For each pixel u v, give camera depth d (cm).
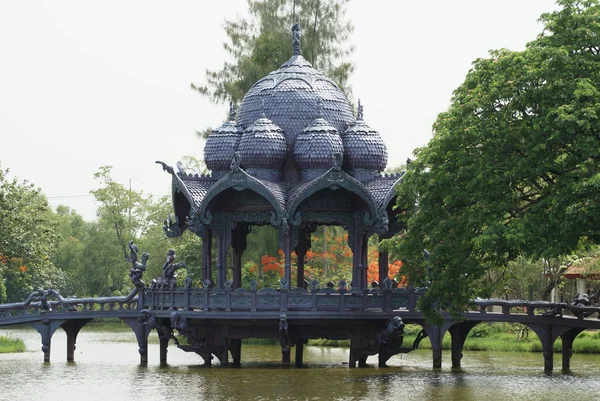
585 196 3641
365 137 5122
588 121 3653
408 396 3853
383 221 4916
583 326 4825
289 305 4772
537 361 5500
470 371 4841
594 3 3956
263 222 5512
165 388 4138
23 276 7856
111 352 6281
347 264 8350
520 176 3869
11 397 3919
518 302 4947
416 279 4559
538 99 3881
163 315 5016
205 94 7594
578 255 6944
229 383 4284
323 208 5031
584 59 3825
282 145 5028
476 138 4016
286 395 3894
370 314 4800
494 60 4181
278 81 5209
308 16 7575
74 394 3988
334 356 5950
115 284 12544
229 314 4781
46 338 5428
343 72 7562
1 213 7206
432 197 4191
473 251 4206
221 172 5178
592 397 3819
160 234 11219
